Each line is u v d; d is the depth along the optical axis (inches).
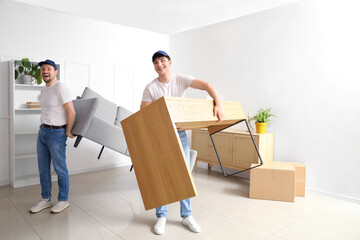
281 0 150.4
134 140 63.9
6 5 136.7
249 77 157.9
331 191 126.9
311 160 133.5
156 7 163.5
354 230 92.7
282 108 143.9
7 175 141.3
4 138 139.6
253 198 123.9
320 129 130.1
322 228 94.0
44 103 102.0
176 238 85.5
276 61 145.5
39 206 105.7
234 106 75.6
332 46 124.9
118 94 182.2
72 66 160.4
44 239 83.6
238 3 156.5
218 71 174.1
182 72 198.5
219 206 113.9
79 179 151.7
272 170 121.3
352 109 119.6
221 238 86.0
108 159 179.5
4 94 138.3
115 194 127.3
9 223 94.4
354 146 119.4
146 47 195.8
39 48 147.7
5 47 137.3
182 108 58.3
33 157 151.9
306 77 134.2
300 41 135.7
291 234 89.4
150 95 87.1
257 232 90.5
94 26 169.0
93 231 89.5
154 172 60.3
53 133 101.7
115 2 156.3
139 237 85.7
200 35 184.7
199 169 180.1
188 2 155.6
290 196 119.6
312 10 130.9
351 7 118.7
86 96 131.6
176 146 54.4
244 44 159.8
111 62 177.8
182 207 93.0
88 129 114.3
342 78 122.3
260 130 144.2
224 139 154.8
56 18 153.4
